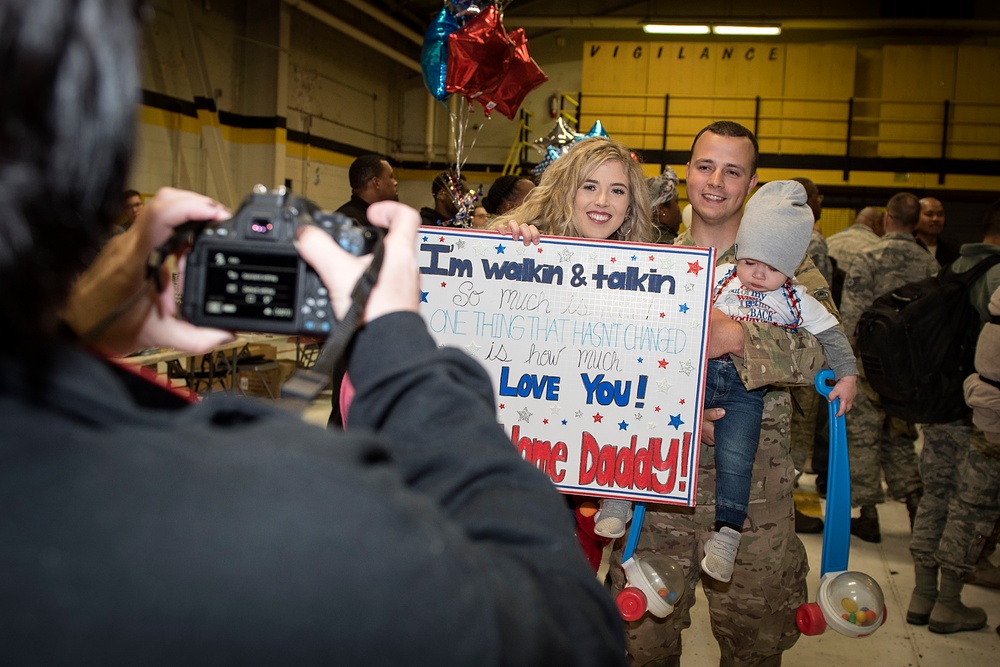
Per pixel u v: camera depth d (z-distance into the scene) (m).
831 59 12.95
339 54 13.47
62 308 0.43
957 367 3.16
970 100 12.68
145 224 0.71
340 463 0.43
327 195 13.34
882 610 1.93
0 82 0.37
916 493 3.98
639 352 1.85
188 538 0.38
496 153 14.94
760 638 2.12
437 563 0.41
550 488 0.58
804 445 4.34
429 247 1.88
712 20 13.20
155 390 0.56
